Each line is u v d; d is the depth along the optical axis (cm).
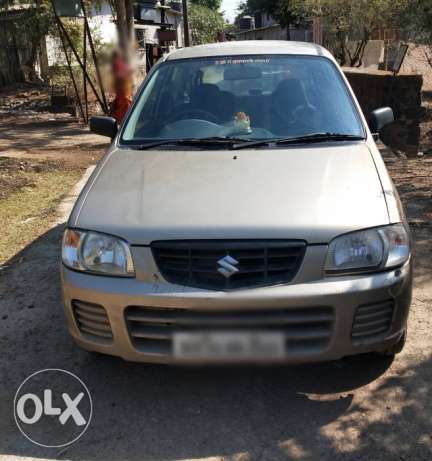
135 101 424
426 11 1105
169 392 320
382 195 304
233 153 355
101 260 287
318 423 289
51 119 1472
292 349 277
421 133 1076
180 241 279
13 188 761
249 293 269
